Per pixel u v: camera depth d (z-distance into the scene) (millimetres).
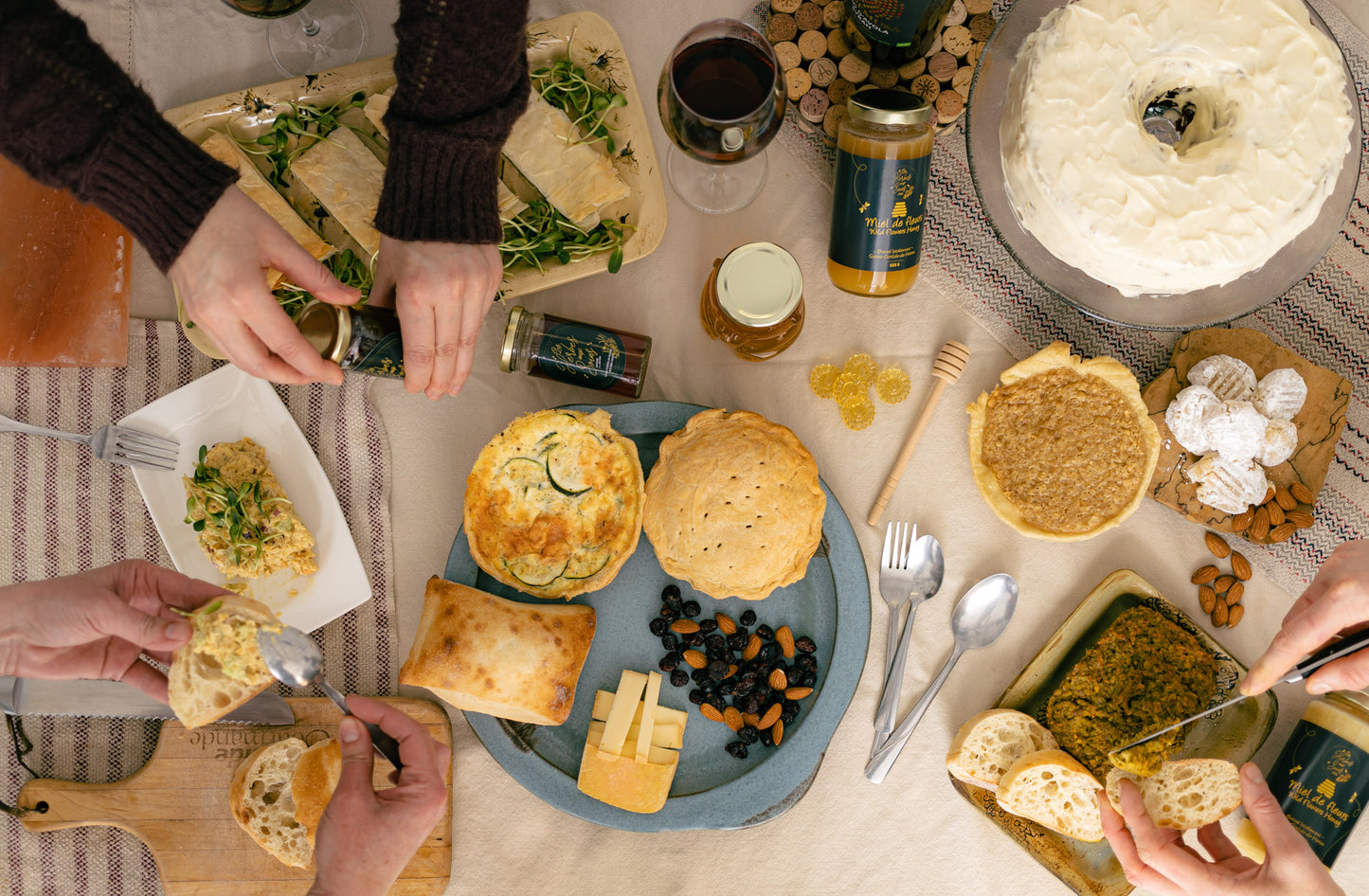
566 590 1147
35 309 1155
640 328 1197
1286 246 1113
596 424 1135
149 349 1186
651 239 1154
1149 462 1137
